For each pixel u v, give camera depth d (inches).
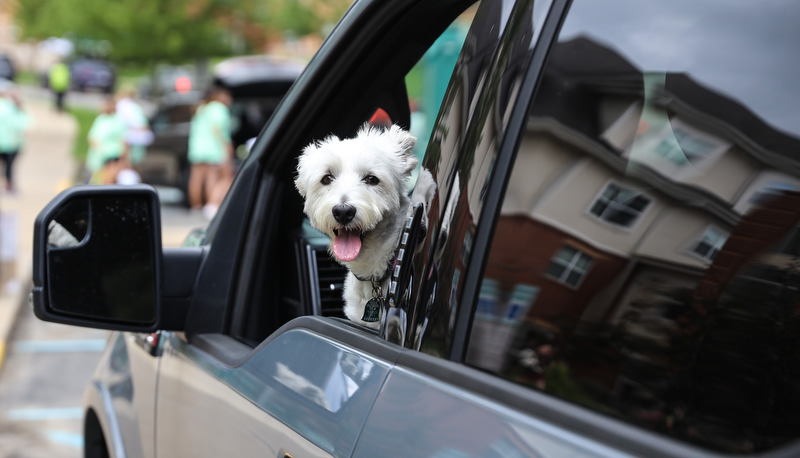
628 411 42.1
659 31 47.1
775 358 40.8
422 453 47.2
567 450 39.1
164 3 1175.0
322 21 1337.4
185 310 90.4
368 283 90.0
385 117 107.8
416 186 61.1
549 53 51.3
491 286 50.4
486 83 55.4
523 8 54.2
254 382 70.6
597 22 49.5
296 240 93.0
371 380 55.6
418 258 57.7
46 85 1909.4
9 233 418.3
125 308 83.7
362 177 96.7
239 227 93.1
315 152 97.3
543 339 46.8
